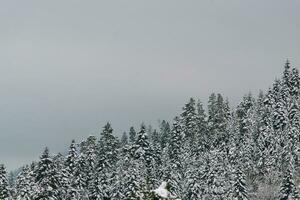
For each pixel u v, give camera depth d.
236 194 92.94
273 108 125.31
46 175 70.25
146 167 103.81
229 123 129.62
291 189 91.88
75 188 90.00
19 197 72.94
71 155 93.12
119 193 87.44
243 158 115.19
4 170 77.00
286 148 114.00
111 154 102.81
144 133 105.94
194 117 129.75
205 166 105.81
